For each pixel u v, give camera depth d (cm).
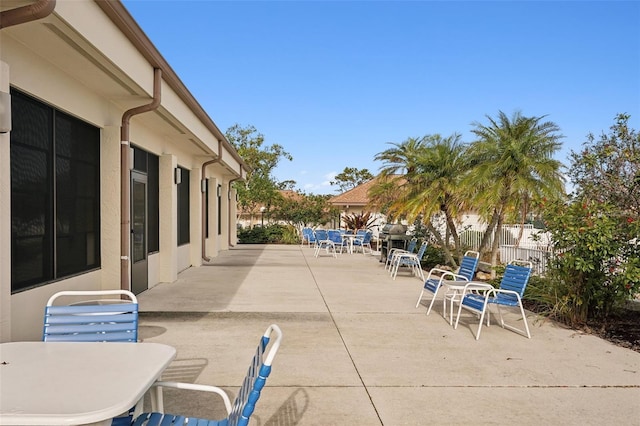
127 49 554
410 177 1310
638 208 660
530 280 803
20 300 474
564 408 373
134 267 822
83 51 475
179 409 359
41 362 244
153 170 947
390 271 1185
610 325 636
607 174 707
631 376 447
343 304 775
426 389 409
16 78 455
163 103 719
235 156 1596
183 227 1225
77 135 612
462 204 1181
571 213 641
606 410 370
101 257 688
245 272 1173
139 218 846
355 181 5156
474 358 497
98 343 278
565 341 567
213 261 1433
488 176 1021
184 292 869
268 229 2297
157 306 736
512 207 1023
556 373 454
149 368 237
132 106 702
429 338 573
